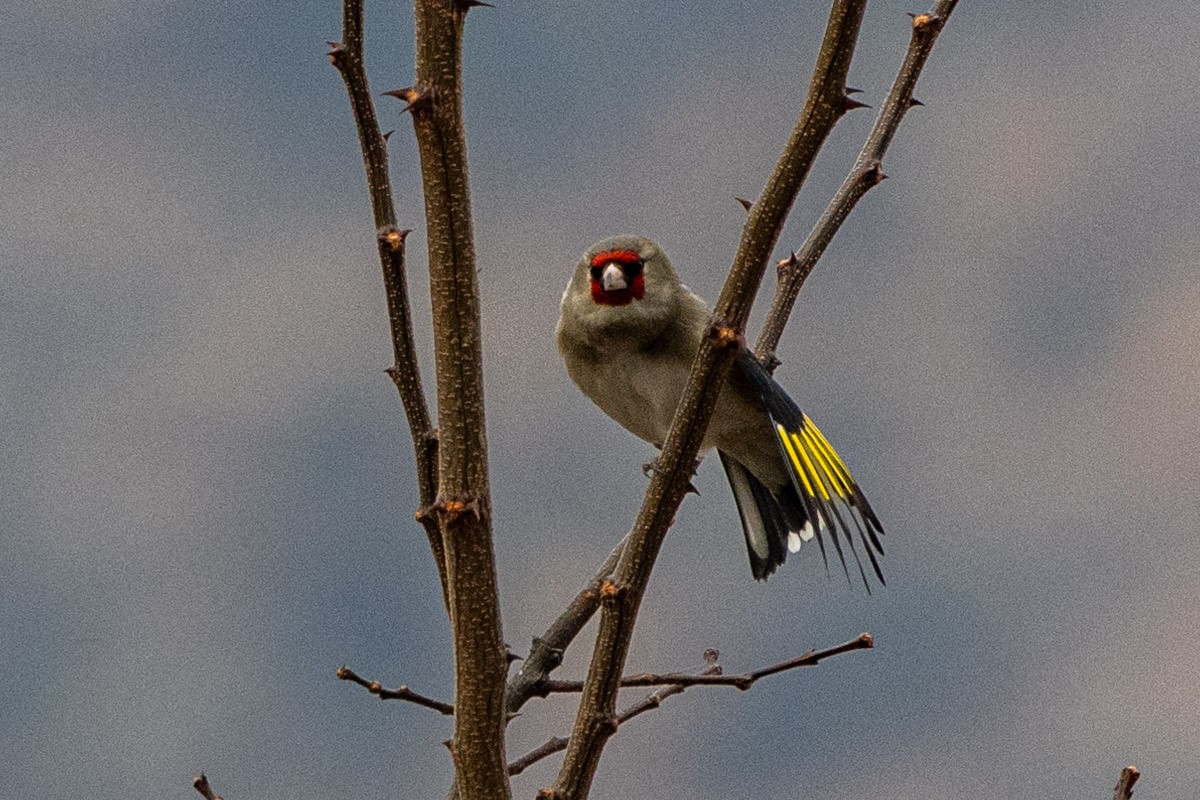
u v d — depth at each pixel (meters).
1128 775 5.04
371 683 6.67
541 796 5.48
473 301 5.17
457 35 4.98
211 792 6.18
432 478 6.39
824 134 5.45
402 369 6.43
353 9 6.32
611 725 5.55
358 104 6.40
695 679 6.82
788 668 6.79
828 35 5.40
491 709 5.37
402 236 6.38
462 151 5.07
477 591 5.27
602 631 5.61
